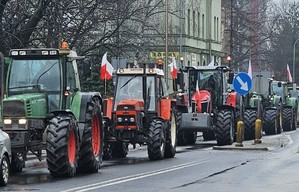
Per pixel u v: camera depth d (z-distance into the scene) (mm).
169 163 30906
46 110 26016
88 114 26781
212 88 45750
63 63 26453
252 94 53656
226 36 127125
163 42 81938
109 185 22078
